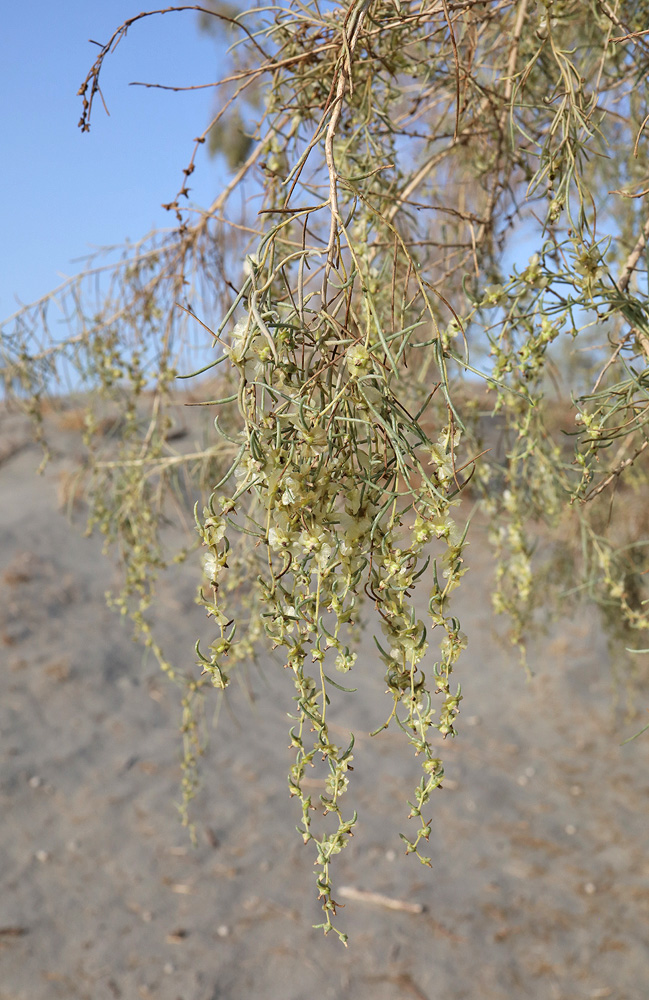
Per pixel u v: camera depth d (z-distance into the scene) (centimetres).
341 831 86
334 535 82
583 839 438
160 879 385
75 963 331
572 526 290
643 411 113
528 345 110
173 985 324
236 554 197
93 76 113
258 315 72
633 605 298
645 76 155
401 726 85
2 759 455
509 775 500
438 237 210
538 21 131
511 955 351
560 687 591
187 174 144
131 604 613
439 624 81
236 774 474
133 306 207
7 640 561
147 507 218
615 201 196
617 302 103
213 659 82
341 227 74
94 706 518
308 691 84
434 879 401
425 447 80
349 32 92
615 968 343
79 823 418
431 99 196
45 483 752
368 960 345
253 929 359
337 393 77
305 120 152
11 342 212
